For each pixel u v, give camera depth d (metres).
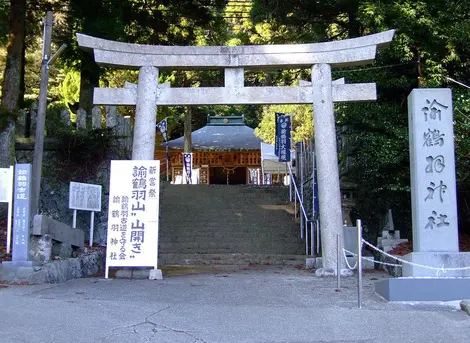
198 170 35.00
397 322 6.25
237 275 10.89
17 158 14.19
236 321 6.24
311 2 15.13
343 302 7.38
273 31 19.19
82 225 13.88
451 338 5.69
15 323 5.95
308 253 14.55
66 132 13.96
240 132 37.12
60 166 14.14
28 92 26.22
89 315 6.36
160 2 16.30
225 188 19.70
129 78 25.06
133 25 16.88
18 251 8.88
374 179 13.90
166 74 26.03
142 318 6.28
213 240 15.25
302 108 30.52
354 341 5.57
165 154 33.72
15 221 8.91
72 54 15.43
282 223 16.30
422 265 7.78
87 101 16.25
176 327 5.95
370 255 13.12
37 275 8.74
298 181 18.48
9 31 14.39
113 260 9.74
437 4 12.90
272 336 5.70
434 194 8.13
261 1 15.73
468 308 6.62
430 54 12.77
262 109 43.00
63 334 5.61
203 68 11.29
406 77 13.73
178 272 11.68
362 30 15.35
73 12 14.98
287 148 18.45
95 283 9.06
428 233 8.05
